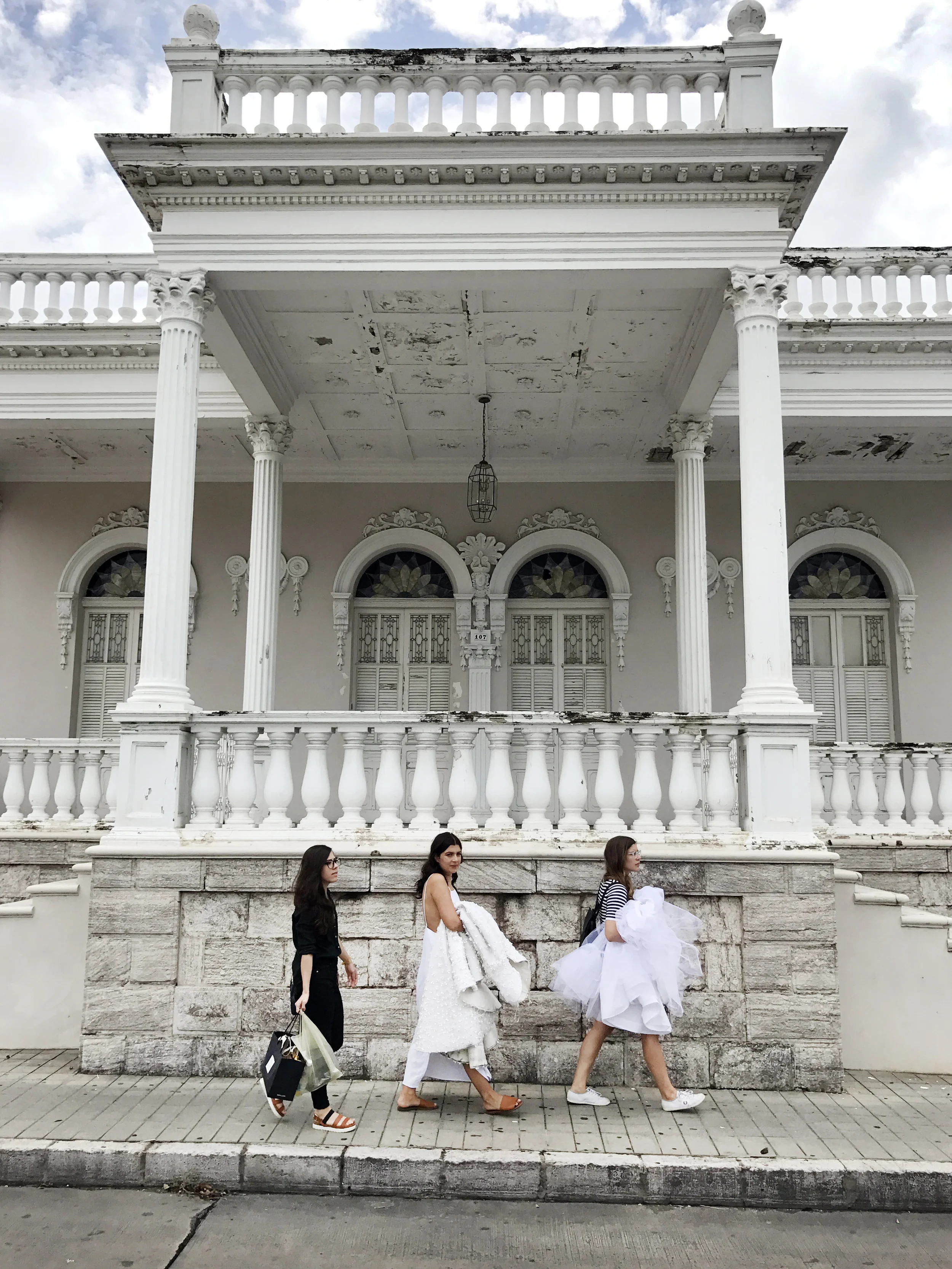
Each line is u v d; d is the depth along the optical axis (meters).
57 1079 6.49
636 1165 5.06
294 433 11.73
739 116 7.61
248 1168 5.13
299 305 8.66
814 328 10.57
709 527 12.70
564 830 6.80
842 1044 7.04
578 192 7.53
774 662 7.03
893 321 10.53
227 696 12.55
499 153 7.38
